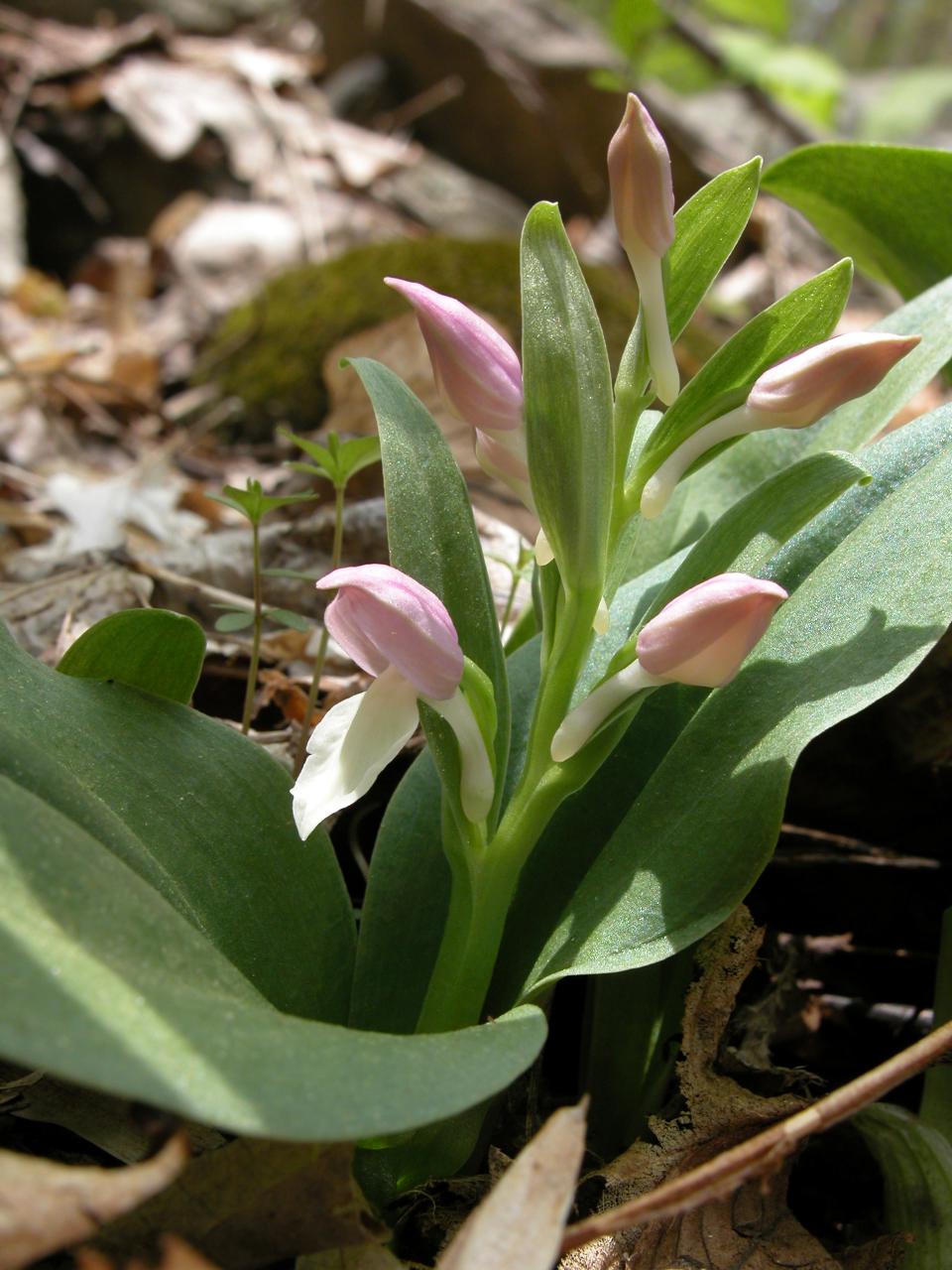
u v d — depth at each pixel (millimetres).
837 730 223
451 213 693
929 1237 156
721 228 153
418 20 760
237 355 469
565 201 775
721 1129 164
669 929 147
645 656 142
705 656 139
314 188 674
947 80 892
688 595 138
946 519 159
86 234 670
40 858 120
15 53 696
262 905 163
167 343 543
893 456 175
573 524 144
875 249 242
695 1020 171
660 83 904
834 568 166
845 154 223
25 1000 103
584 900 158
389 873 176
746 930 172
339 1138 107
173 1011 113
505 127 763
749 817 148
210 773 167
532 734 156
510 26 796
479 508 350
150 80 693
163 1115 141
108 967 114
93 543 325
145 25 756
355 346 431
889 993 229
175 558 305
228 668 261
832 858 222
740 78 893
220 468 428
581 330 141
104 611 278
